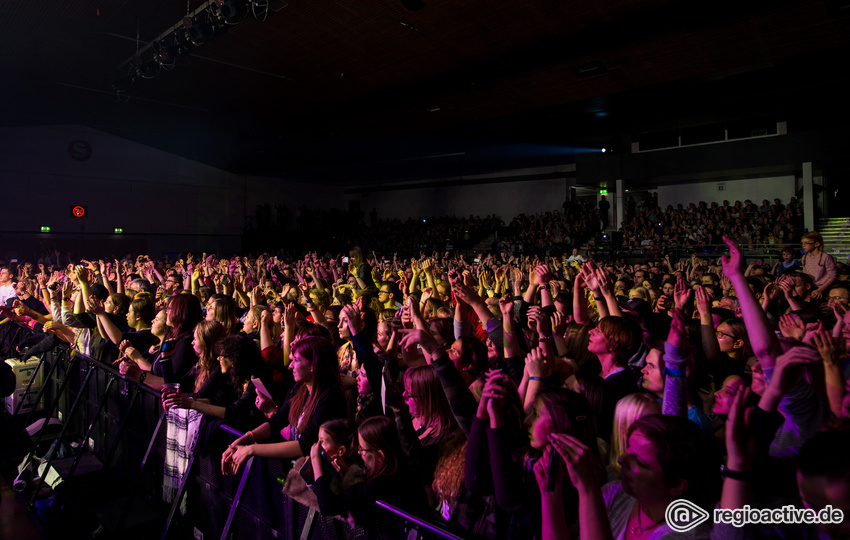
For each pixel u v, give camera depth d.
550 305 4.10
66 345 5.77
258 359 3.24
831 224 18.22
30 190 23.22
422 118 18.58
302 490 2.29
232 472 2.59
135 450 4.14
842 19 10.77
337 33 12.41
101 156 25.06
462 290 3.00
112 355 4.84
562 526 1.50
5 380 5.31
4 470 5.17
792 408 1.98
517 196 28.41
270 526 2.61
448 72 14.56
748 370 3.12
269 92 16.70
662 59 12.94
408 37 12.51
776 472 1.78
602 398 2.20
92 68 14.84
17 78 15.65
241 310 6.77
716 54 12.59
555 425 1.79
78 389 5.35
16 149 22.88
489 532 1.90
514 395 2.02
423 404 2.36
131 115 20.72
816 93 15.48
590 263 3.69
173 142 25.42
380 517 2.06
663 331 3.70
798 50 12.29
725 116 18.23
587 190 25.02
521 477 1.80
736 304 4.59
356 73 14.85
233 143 24.02
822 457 1.31
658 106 16.84
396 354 3.43
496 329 2.95
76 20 11.73
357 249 7.55
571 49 12.62
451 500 2.08
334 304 5.43
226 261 13.68
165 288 7.51
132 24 11.89
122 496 4.15
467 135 20.97
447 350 3.24
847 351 2.65
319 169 29.08
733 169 18.98
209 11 9.87
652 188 23.86
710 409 2.67
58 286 7.65
